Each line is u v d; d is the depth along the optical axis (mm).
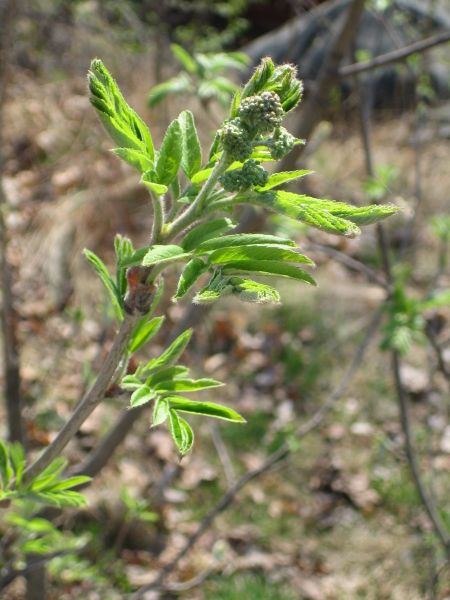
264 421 5312
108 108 1229
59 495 1651
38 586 3096
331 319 5926
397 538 4629
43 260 5938
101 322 5609
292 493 4887
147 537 4469
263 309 5984
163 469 4883
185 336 1500
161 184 1234
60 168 6820
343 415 5336
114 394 1459
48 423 4926
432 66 6316
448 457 5027
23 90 7211
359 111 3152
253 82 1228
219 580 4363
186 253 1174
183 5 6242
